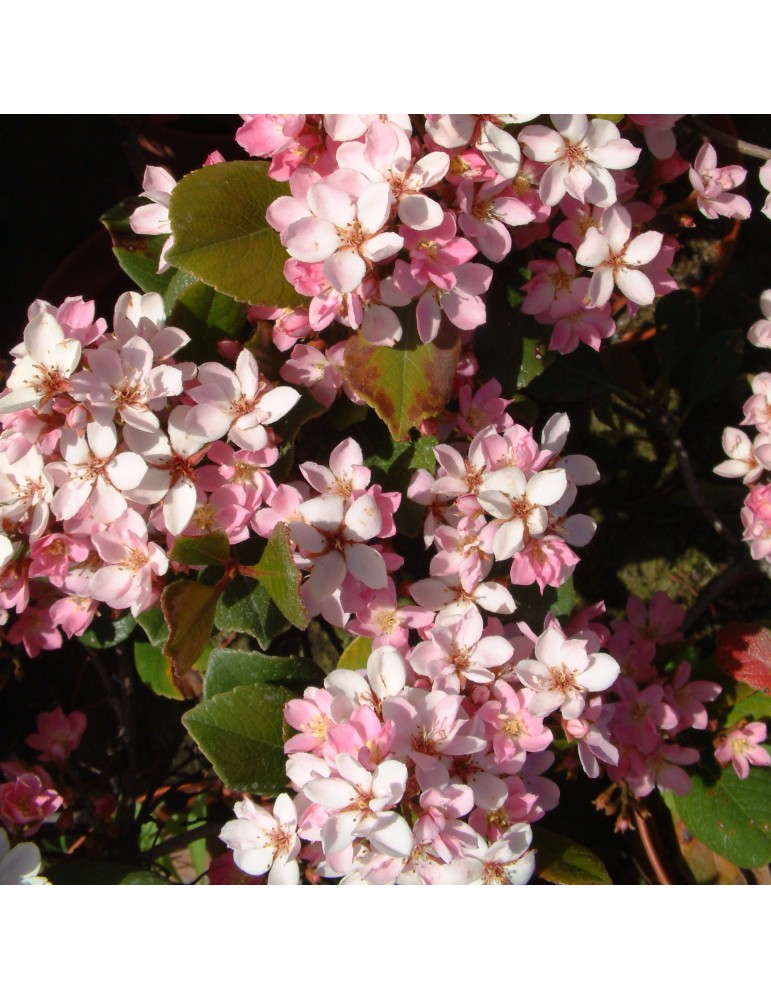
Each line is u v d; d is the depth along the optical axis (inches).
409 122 13.2
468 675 13.3
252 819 13.6
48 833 15.5
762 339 15.1
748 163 18.2
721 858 16.2
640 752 14.8
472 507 13.5
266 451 13.5
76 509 13.2
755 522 14.8
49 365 13.2
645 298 13.9
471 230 13.4
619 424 17.8
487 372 14.7
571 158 13.5
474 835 12.7
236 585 13.9
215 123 17.4
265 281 13.6
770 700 15.3
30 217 18.3
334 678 13.1
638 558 17.7
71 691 17.6
